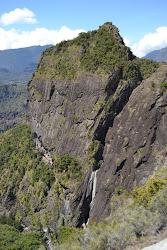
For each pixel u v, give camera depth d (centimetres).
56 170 5828
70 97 5812
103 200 4288
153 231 1789
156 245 1524
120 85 4884
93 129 4984
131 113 4347
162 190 2295
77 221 4841
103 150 4909
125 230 1944
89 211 4828
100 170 4697
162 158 3559
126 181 3953
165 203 1947
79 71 5688
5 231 5794
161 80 4188
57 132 6050
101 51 5553
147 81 4481
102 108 4934
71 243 2595
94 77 5238
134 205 2667
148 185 2667
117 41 5734
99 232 2473
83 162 5041
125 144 4194
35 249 4866
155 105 3925
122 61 5094
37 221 6019
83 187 4856
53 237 5059
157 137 3766
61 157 5662
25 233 5766
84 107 5353
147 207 2208
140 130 4006
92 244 2156
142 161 3816
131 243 1802
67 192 5150
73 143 5456
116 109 4900
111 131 4800
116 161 4253
